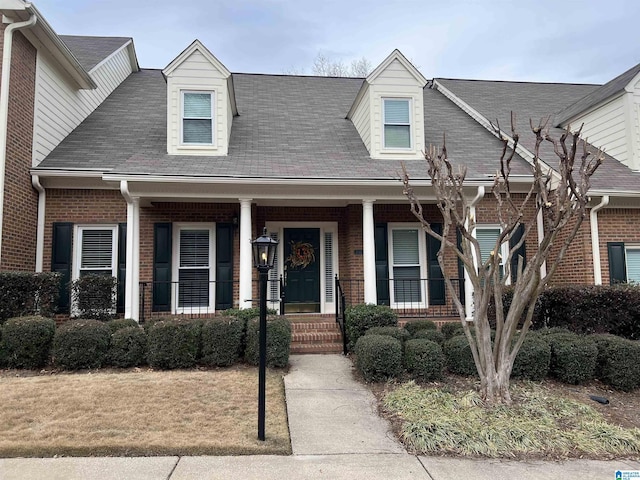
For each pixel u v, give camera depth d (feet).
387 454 12.91
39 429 13.48
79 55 38.17
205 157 29.04
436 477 11.55
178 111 29.78
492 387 16.57
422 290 31.73
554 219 15.47
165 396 16.62
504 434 13.80
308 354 24.31
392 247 32.12
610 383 19.19
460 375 19.79
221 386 17.93
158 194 26.14
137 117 34.96
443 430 13.88
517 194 31.86
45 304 23.12
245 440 13.24
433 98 43.98
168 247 29.63
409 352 19.47
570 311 24.53
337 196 27.37
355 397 17.54
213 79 30.37
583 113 36.52
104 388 17.29
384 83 31.83
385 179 26.63
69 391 16.84
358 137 34.45
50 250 28.04
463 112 40.96
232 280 30.32
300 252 33.01
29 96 26.68
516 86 47.06
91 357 20.16
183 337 20.65
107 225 28.89
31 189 27.17
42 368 20.16
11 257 24.90
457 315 30.86
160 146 30.68
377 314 24.32
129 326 22.30
